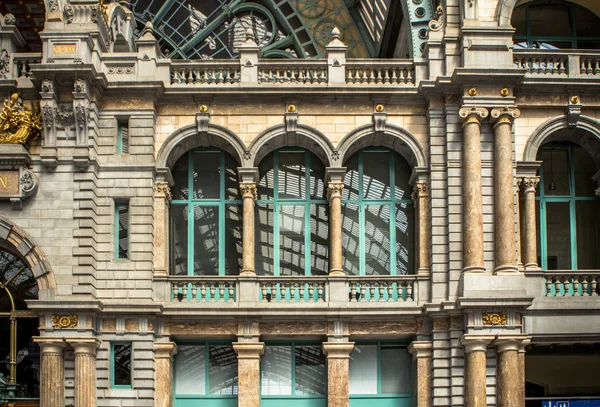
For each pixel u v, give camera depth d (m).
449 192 40.31
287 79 42.00
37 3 47.66
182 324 40.00
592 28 46.12
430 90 40.94
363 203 42.59
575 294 40.25
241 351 39.69
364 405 40.88
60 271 39.56
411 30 43.78
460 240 40.03
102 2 43.53
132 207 40.47
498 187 39.75
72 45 40.31
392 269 42.12
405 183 42.81
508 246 39.25
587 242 42.91
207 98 41.41
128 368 39.38
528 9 45.94
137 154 40.84
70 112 40.38
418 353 39.75
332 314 39.66
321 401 40.88
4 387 41.16
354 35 53.03
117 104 41.12
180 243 42.25
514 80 40.22
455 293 39.59
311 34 52.91
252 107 41.69
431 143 41.00
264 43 52.88
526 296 38.53
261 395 40.81
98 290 39.84
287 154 42.94
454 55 41.31
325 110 41.69
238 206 42.56
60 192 40.12
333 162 41.41
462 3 41.38
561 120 41.47
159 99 41.50
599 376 42.25
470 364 38.53
